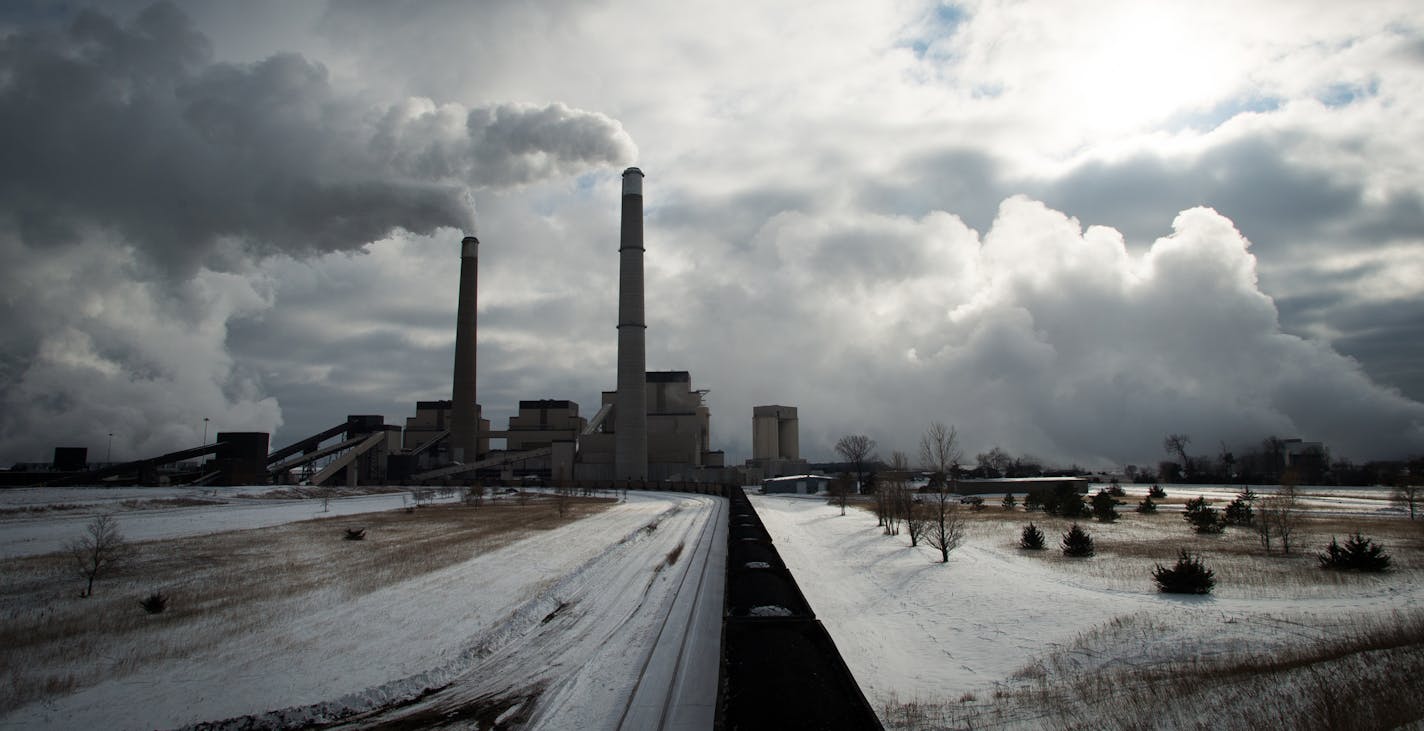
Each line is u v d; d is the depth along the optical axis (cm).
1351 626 1738
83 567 2698
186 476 10588
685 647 1820
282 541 4041
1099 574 2658
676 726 1281
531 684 1561
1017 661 1684
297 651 1789
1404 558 2844
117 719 1380
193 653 1777
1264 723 1107
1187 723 1149
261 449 10656
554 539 4253
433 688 1559
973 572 2842
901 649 1838
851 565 3212
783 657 1320
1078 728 1180
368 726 1349
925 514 4316
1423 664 1260
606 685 1527
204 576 2861
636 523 5431
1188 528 4397
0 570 2989
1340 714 1081
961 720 1270
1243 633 1725
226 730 1344
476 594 2483
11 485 9519
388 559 3319
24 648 1831
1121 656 1636
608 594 2573
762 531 3609
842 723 1041
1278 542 3506
